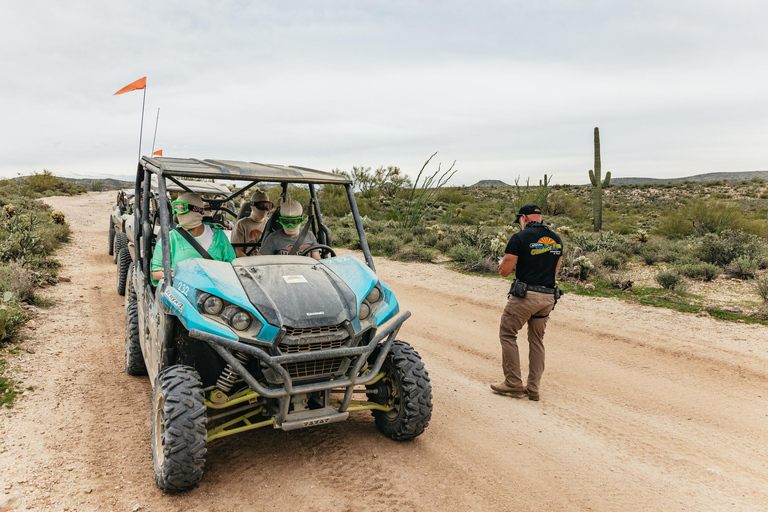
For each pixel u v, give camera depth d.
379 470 3.82
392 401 4.29
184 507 3.28
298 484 3.60
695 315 8.58
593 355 6.81
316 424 3.62
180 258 4.23
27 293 8.12
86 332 7.05
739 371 6.14
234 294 3.49
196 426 3.26
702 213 20.94
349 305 3.68
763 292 9.08
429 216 32.78
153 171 4.42
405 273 12.95
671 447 4.38
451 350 7.04
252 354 3.30
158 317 3.91
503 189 84.31
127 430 4.32
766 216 27.30
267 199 5.16
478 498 3.53
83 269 11.86
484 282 11.75
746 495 3.65
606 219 34.81
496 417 4.94
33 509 3.17
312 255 4.88
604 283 11.02
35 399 4.79
